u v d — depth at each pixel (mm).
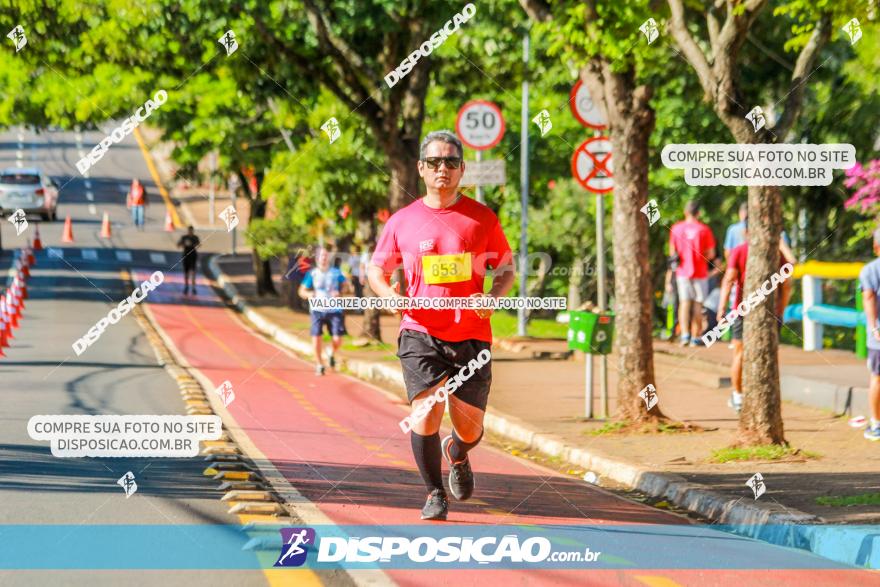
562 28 15664
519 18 25000
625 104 16469
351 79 27109
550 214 39875
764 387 13906
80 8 28828
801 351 23125
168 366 23750
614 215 16562
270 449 14148
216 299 46688
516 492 11914
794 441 14766
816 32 13859
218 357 27781
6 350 25969
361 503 10648
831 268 23047
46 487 10844
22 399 17734
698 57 13945
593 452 14242
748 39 26078
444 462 13930
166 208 73062
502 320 37250
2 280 45312
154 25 27922
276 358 28328
